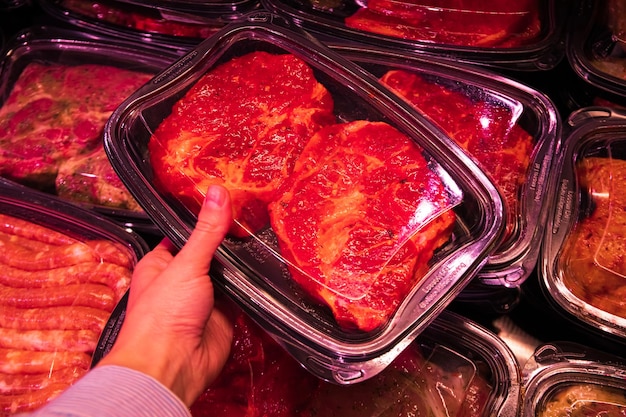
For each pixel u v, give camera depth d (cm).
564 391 46
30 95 63
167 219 42
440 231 40
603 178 50
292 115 44
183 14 60
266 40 47
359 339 39
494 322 52
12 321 53
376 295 39
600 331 47
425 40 56
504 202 41
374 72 54
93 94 62
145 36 64
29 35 66
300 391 47
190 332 37
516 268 45
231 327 44
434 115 51
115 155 43
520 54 55
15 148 60
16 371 51
